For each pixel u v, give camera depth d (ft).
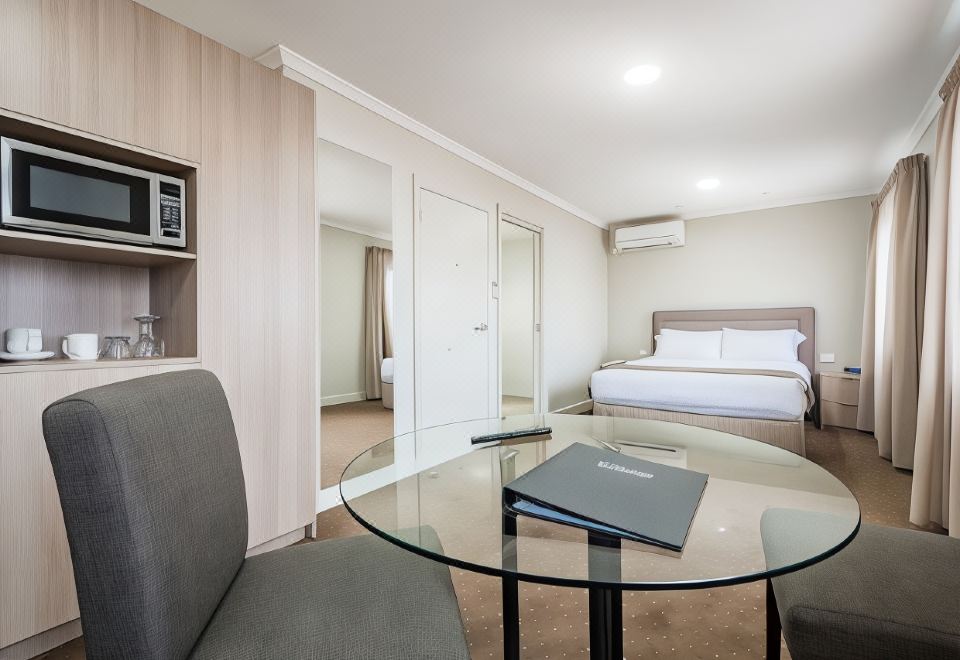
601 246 20.59
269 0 6.89
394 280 10.44
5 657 4.64
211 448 3.23
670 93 9.57
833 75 8.88
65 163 5.06
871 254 14.01
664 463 4.38
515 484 3.40
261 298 6.88
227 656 2.63
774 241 17.53
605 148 12.41
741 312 17.80
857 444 12.98
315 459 7.61
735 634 5.11
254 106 6.83
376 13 7.20
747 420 11.05
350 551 3.77
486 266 13.41
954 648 2.80
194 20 7.34
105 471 2.32
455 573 6.49
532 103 9.96
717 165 13.65
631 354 20.54
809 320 16.58
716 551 2.70
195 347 6.13
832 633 3.06
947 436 7.43
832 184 15.37
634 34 7.72
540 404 16.44
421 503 3.55
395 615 2.97
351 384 13.12
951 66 8.52
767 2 6.97
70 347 5.47
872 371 13.98
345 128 9.24
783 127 11.11
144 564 2.38
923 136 10.91
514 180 14.53
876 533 4.00
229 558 3.22
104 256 5.81
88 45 5.12
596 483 3.46
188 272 6.22
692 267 19.17
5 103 4.53
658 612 5.53
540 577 2.45
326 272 11.91
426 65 8.59
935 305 7.80
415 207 10.89
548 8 7.11
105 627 2.37
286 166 7.28
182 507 2.76
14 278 5.60
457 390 12.30
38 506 4.77
